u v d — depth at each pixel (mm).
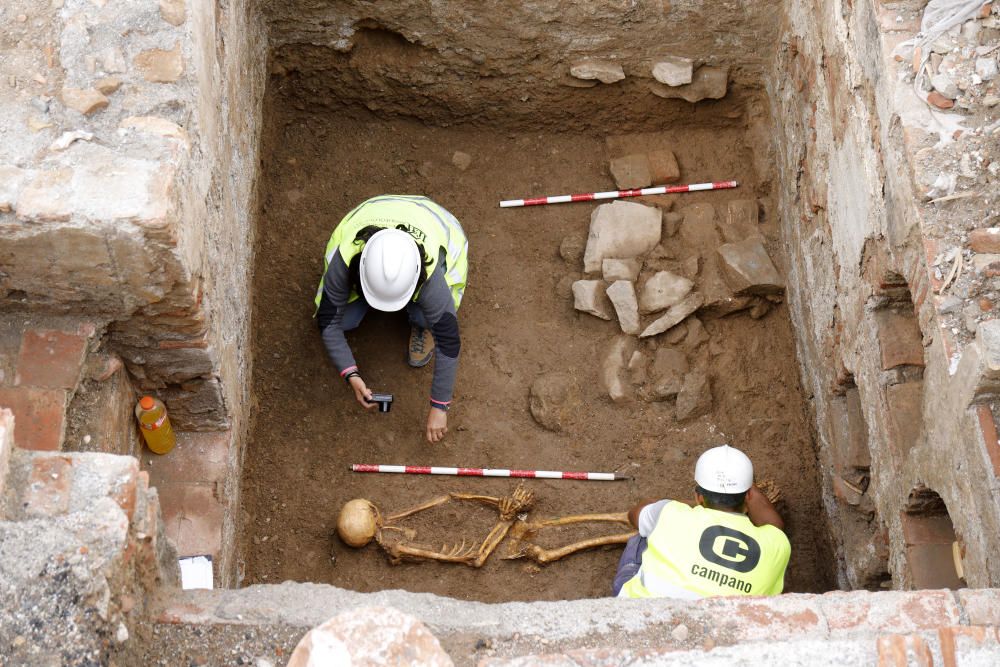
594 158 5270
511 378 4707
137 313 3256
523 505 4316
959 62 3502
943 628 2514
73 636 2285
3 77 3076
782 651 2512
